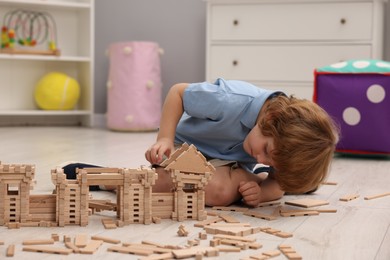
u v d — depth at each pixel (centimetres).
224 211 136
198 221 123
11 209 115
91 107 382
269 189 147
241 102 141
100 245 103
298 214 132
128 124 352
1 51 354
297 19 326
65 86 368
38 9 385
